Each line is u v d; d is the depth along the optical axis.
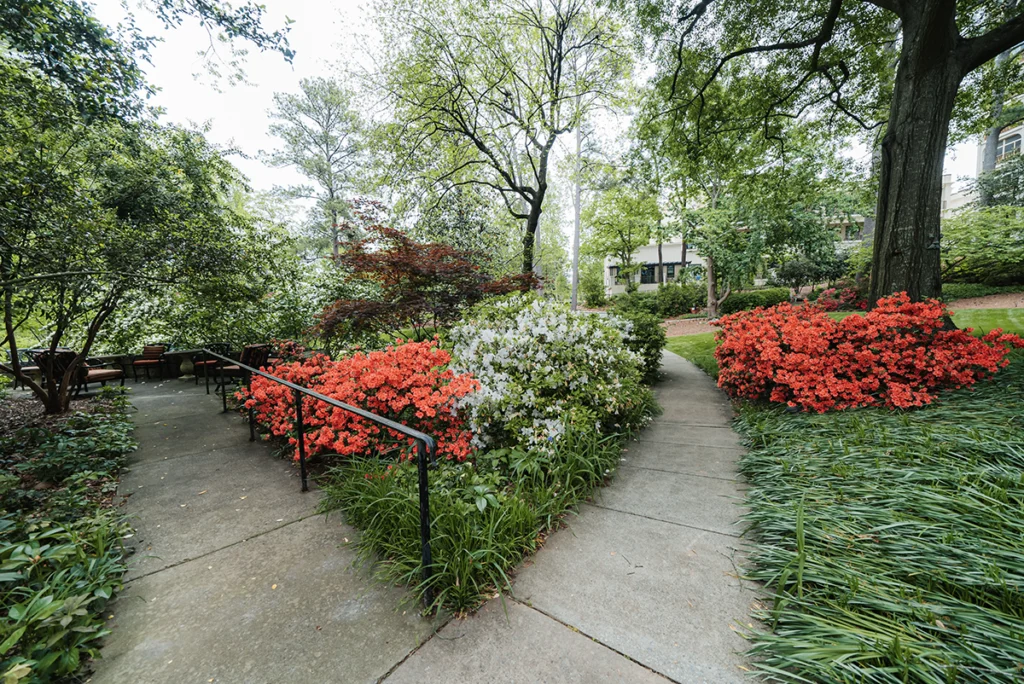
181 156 5.90
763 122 9.07
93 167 4.93
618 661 1.50
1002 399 3.46
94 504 2.75
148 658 1.54
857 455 2.84
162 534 2.44
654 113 9.04
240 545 2.33
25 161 3.71
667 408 5.27
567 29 9.05
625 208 16.30
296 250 7.32
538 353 3.87
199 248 4.36
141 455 3.79
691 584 1.92
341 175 22.02
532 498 2.61
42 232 3.85
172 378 8.16
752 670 1.43
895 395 3.66
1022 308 9.55
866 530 2.04
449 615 1.77
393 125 9.30
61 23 3.49
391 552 2.18
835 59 7.61
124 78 4.05
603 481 3.13
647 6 7.04
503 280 6.38
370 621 1.74
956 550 1.77
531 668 1.48
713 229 15.32
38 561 1.78
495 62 9.09
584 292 25.66
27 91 3.55
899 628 1.45
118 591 1.93
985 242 11.20
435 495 2.38
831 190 13.80
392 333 6.98
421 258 5.99
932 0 4.33
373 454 3.41
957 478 2.29
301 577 2.04
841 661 1.34
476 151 10.24
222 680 1.44
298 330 7.42
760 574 1.92
